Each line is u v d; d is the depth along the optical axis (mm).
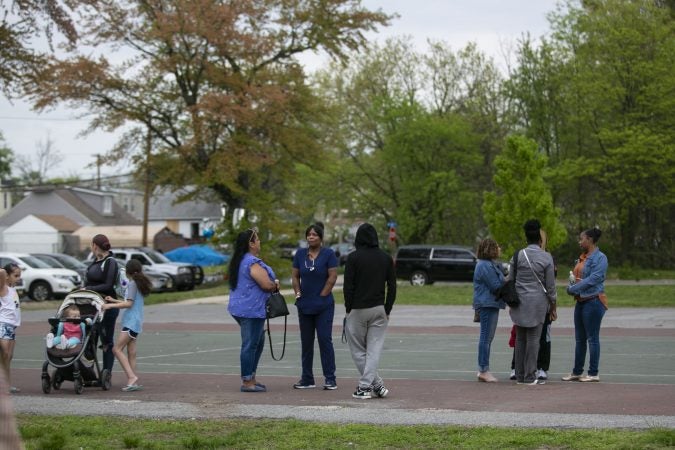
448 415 9906
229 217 47625
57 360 12461
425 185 61969
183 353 19078
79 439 8992
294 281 12633
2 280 13000
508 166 37094
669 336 21641
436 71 68375
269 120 46000
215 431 9266
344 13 46688
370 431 9008
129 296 12969
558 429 8922
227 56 45844
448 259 46094
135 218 101250
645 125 55438
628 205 57000
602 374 14367
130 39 45219
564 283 48250
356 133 67062
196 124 44031
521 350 13086
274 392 12352
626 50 54719
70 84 43531
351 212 68625
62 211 89500
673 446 7953
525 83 61688
